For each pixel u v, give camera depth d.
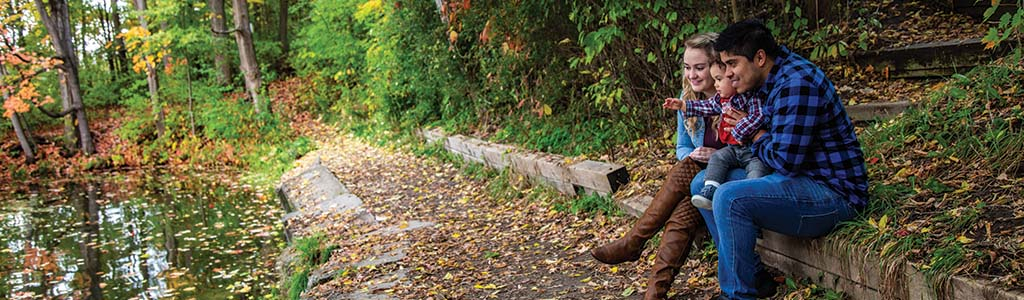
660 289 3.43
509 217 6.24
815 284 3.38
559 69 7.68
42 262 7.59
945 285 2.63
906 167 3.95
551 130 7.54
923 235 2.94
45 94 18.39
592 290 4.05
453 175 8.72
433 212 7.09
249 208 10.03
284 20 23.92
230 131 15.07
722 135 3.40
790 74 3.02
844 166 3.11
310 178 10.52
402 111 12.31
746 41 3.06
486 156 8.16
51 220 9.88
